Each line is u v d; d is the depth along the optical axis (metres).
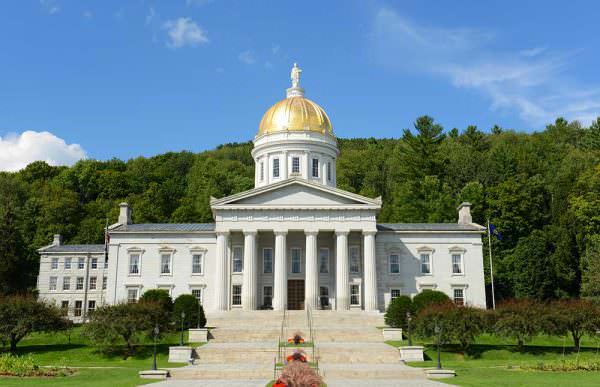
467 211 79.38
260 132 83.00
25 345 52.38
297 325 56.81
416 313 51.88
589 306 48.16
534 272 81.62
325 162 80.69
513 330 45.66
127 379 33.44
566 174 96.25
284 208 68.88
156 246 73.19
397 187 121.69
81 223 121.19
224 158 185.12
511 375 34.91
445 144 132.12
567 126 142.00
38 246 110.38
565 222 85.38
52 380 32.31
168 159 168.12
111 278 72.38
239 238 72.31
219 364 39.56
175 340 49.50
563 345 50.50
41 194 127.88
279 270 67.75
